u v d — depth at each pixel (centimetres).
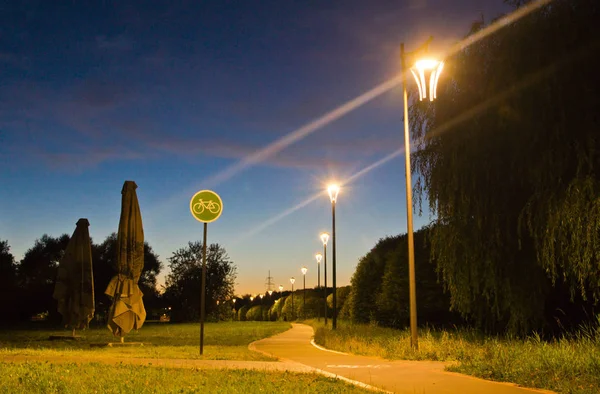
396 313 3275
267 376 1127
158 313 8512
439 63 1714
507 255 1753
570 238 1469
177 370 1193
